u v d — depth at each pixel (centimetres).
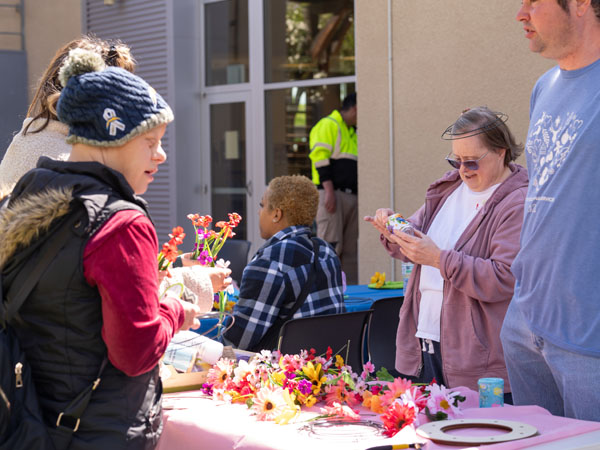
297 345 309
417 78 605
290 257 318
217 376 228
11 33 951
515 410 194
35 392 169
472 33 571
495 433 176
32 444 165
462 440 168
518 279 229
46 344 169
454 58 583
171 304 181
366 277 643
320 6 805
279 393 203
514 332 230
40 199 167
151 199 922
